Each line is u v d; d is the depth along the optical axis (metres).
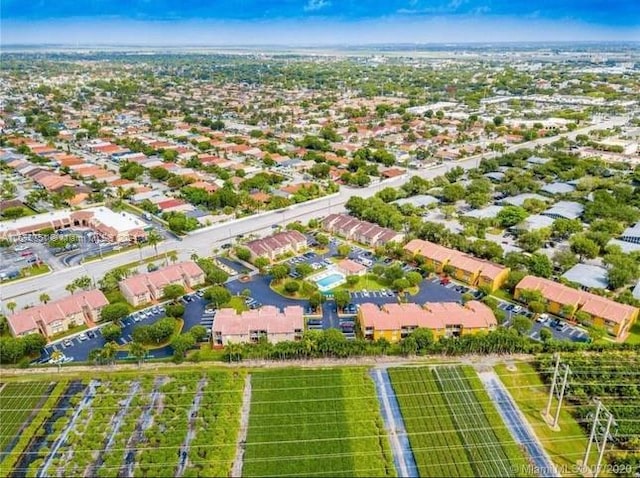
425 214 198.75
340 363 110.38
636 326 124.56
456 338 113.56
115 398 99.12
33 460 85.69
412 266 156.38
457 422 93.56
